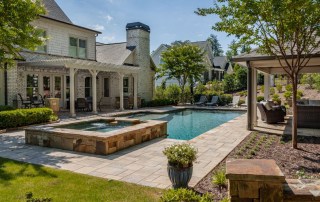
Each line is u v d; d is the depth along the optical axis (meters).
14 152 6.71
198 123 14.04
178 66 22.92
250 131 9.65
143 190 4.18
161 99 21.48
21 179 4.62
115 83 20.72
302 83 29.86
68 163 5.72
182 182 4.11
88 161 5.89
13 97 13.87
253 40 6.61
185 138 10.23
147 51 22.50
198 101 23.83
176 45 24.20
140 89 21.77
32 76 15.16
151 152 6.75
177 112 18.72
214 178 4.55
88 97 17.83
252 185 2.60
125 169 5.31
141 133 7.95
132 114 16.42
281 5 5.44
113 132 7.13
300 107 10.38
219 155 6.34
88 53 18.67
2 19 8.41
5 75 13.38
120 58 20.22
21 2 8.51
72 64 13.48
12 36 8.81
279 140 8.01
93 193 4.04
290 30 6.03
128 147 7.31
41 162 5.79
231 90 31.27
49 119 11.69
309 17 5.78
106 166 5.52
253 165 2.84
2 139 8.38
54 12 17.20
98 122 10.49
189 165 4.15
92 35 18.94
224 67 40.75
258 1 5.76
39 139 7.54
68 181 4.55
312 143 7.49
